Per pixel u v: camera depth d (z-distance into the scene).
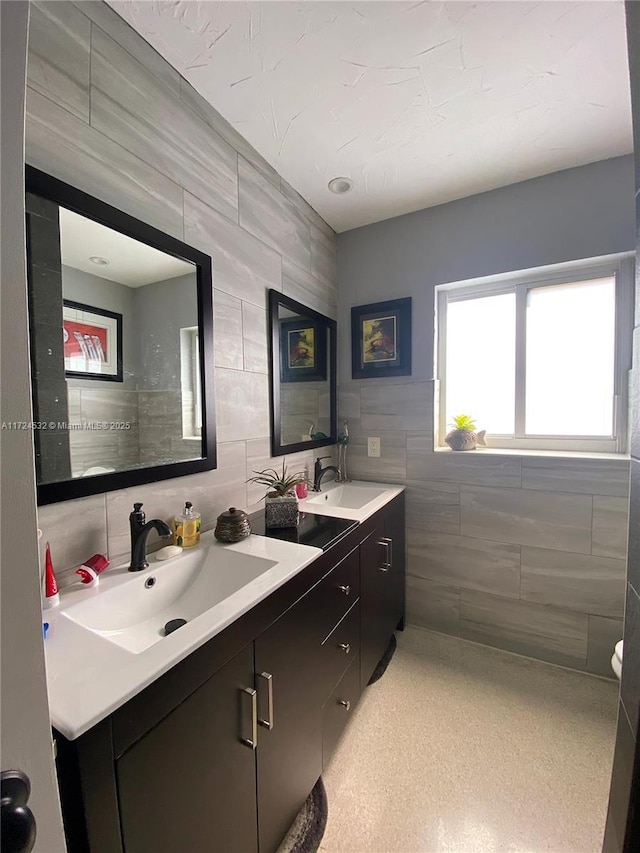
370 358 2.21
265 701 0.89
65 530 0.88
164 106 1.12
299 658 1.04
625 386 1.75
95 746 0.52
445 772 1.25
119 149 0.99
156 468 1.10
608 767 1.27
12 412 0.32
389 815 1.12
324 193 1.86
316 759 1.14
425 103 1.30
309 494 1.91
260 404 1.58
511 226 1.82
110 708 0.54
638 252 0.54
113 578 0.94
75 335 0.89
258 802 0.87
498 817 1.11
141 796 0.59
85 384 0.92
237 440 1.45
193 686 0.69
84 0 0.90
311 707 1.10
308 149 1.54
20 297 0.33
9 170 0.32
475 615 1.98
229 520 1.20
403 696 1.60
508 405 2.04
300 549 1.14
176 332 1.17
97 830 0.53
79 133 0.89
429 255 2.02
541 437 1.95
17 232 0.32
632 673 0.57
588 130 1.45
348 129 1.42
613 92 1.26
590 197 1.67
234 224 1.41
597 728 1.42
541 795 1.17
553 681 1.69
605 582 1.69
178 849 0.66
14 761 0.32
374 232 2.17
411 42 1.07
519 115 1.36
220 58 1.11
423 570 2.11
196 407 1.25
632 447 0.59
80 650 0.66
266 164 1.61
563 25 1.03
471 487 1.96
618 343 1.76
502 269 1.85
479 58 1.13
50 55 0.83
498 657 1.86
